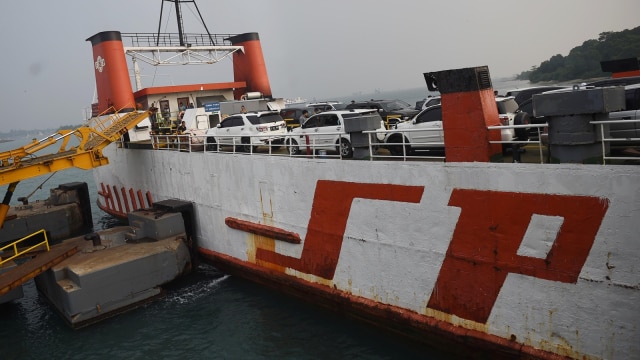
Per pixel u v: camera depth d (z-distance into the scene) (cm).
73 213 2381
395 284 1120
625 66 1897
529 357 896
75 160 1695
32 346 1314
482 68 941
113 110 2367
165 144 2055
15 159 1577
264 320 1331
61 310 1442
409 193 1054
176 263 1555
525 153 1090
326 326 1262
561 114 829
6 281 1380
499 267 923
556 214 837
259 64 2938
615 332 791
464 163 954
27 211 2309
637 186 741
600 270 795
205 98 2802
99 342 1295
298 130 1648
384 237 1122
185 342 1260
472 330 984
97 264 1433
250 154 1483
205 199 1739
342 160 1189
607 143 866
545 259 858
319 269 1306
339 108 2397
